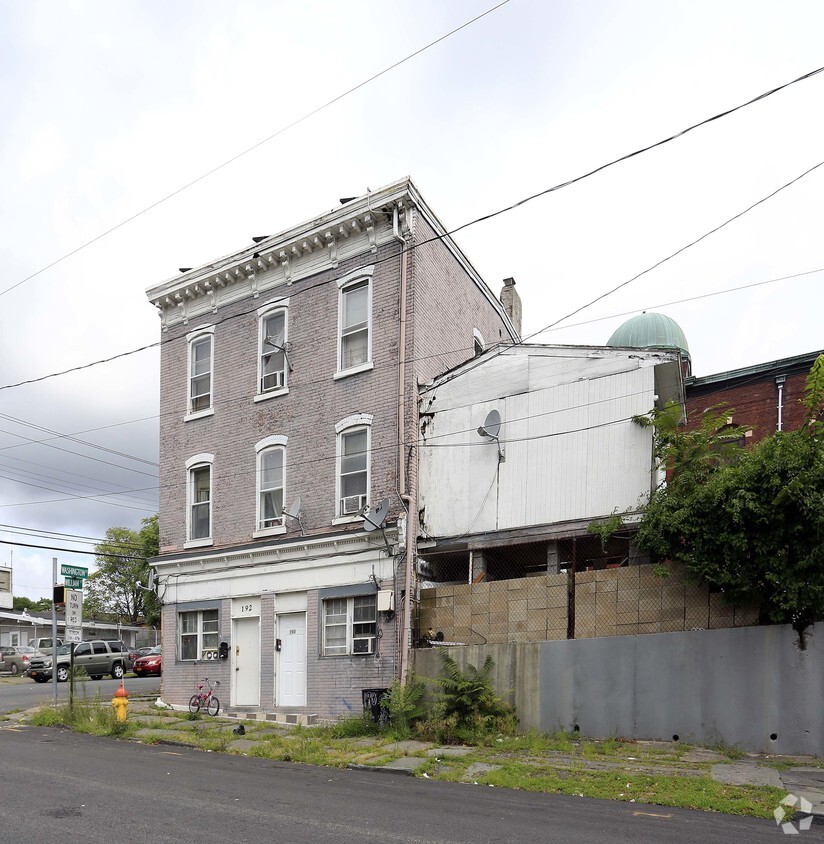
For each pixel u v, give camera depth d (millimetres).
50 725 16891
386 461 17891
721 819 8461
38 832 7410
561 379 16719
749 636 13125
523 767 11328
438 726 14117
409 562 16922
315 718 17297
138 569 53000
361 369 18625
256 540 19703
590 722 14180
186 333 22500
